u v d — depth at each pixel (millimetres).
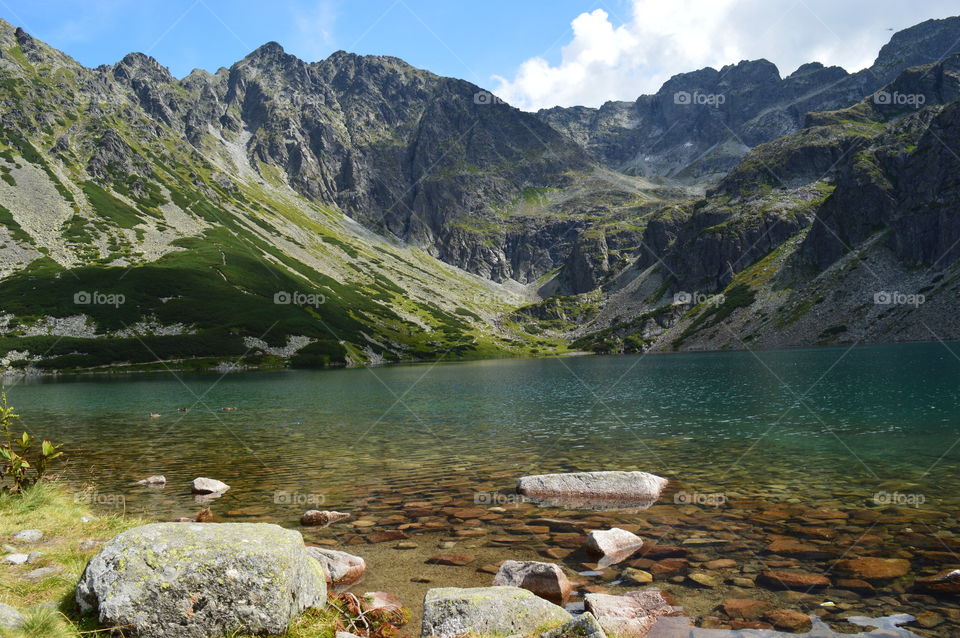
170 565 8398
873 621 9359
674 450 27562
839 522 15062
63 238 197625
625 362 146250
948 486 18922
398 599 10805
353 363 169125
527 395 64062
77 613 8508
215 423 43031
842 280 198375
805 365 94188
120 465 26141
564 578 10984
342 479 22438
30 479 18984
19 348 134625
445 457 27078
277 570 8742
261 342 164250
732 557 12656
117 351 142750
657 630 9188
